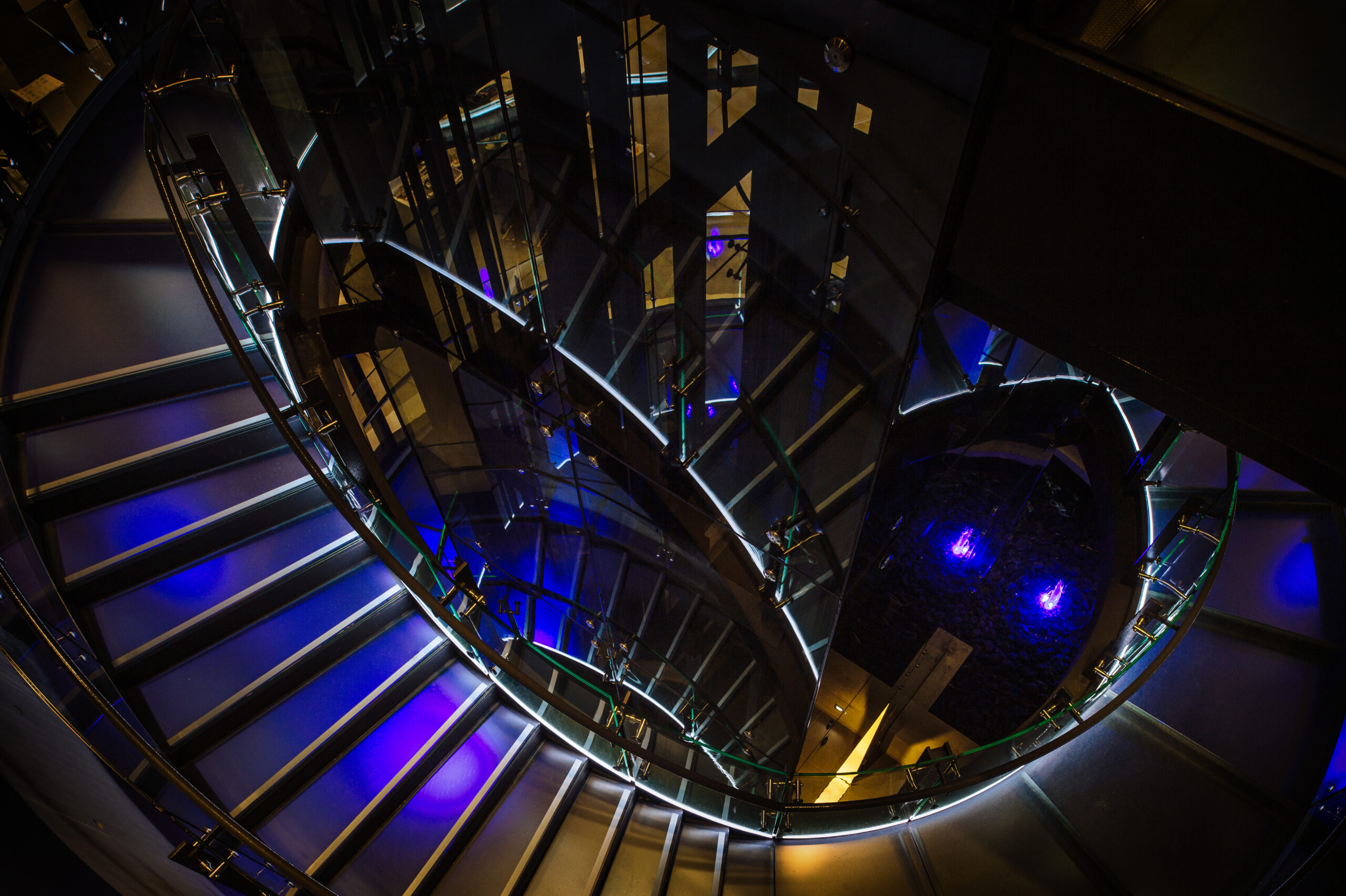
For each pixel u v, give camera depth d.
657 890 4.55
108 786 3.02
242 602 3.91
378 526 4.24
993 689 7.33
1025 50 2.34
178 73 4.02
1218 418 2.60
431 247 5.15
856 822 5.30
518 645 4.98
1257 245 2.16
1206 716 5.04
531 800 4.58
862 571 7.32
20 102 4.89
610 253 5.19
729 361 5.27
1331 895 3.79
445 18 4.66
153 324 4.25
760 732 6.98
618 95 4.46
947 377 5.29
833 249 3.89
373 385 5.09
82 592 3.60
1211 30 2.06
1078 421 6.77
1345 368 2.16
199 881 3.17
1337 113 1.93
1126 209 2.40
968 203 2.88
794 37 3.14
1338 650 4.77
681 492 6.35
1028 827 5.11
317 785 3.94
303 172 4.63
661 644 7.03
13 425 3.76
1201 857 4.59
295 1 4.36
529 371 5.77
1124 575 6.52
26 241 4.24
